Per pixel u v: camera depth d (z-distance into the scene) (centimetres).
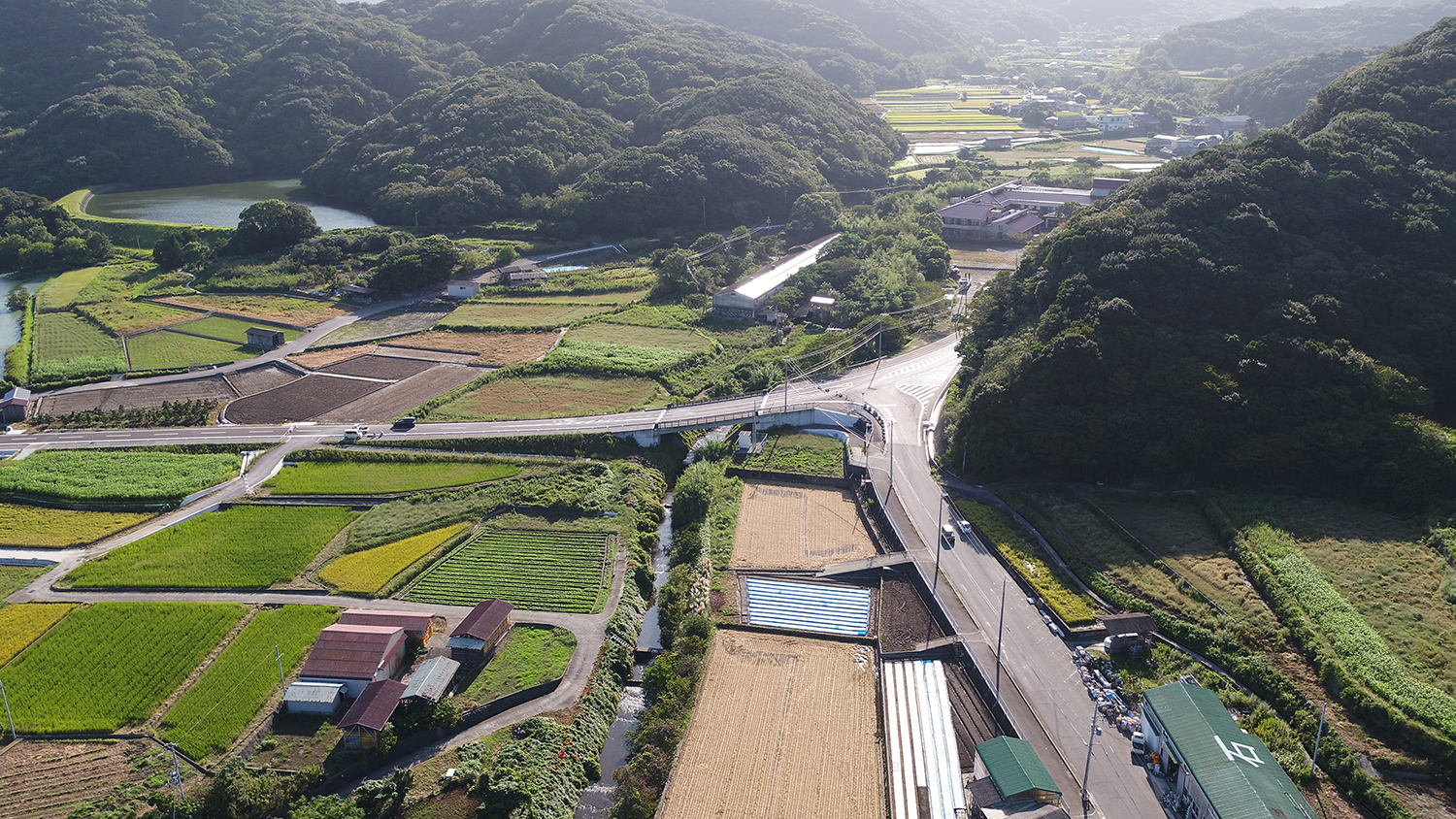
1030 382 14500
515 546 12925
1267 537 11906
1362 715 9244
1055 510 13338
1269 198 15825
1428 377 14000
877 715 9950
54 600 11644
